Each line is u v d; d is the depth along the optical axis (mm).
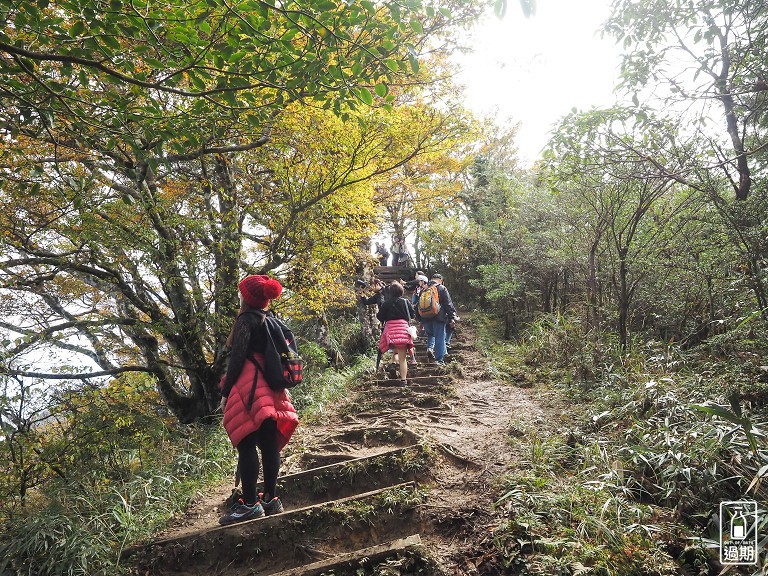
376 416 5957
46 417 4891
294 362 3484
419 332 10977
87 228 5211
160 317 6449
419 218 15242
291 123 5609
